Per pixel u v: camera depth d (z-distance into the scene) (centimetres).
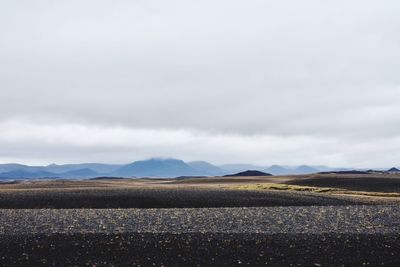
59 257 2733
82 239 3219
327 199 6228
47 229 3669
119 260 2650
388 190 9856
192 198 6066
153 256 2728
